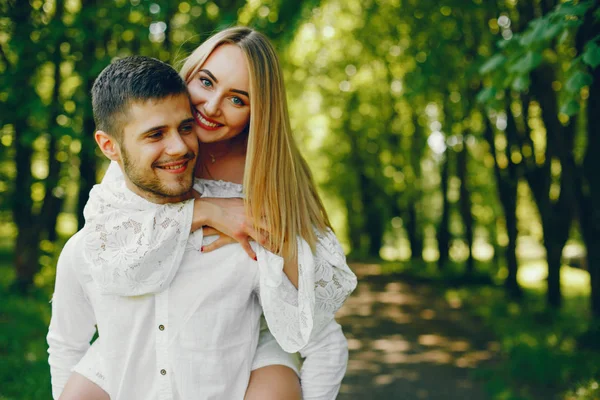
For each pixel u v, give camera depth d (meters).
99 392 1.62
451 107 11.98
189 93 1.61
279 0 6.26
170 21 6.93
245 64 1.63
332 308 1.75
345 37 12.75
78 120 7.01
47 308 7.60
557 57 7.40
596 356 6.54
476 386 6.09
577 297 12.04
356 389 6.03
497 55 3.93
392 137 16.94
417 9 8.61
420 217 19.42
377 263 19.00
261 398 1.62
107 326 1.59
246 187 1.64
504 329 8.72
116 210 1.58
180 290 1.58
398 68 12.99
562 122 8.28
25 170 8.52
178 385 1.55
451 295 12.77
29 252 8.60
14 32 6.92
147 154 1.50
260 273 1.62
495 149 11.74
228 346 1.61
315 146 21.22
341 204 23.52
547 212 9.89
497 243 16.66
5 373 4.91
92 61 7.09
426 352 7.71
